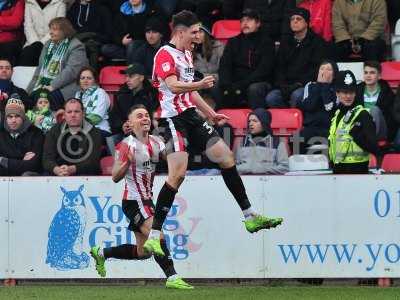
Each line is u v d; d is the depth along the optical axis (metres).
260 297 26.06
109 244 30.31
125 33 42.75
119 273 30.30
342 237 29.88
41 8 44.12
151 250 25.66
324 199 29.94
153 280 30.75
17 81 42.03
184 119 25.67
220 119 26.23
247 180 30.03
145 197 26.98
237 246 30.11
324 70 36.66
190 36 25.62
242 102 38.94
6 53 43.34
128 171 26.83
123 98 37.91
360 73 39.44
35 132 34.91
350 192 29.86
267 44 39.47
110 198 30.31
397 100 36.75
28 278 30.58
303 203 29.95
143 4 42.69
